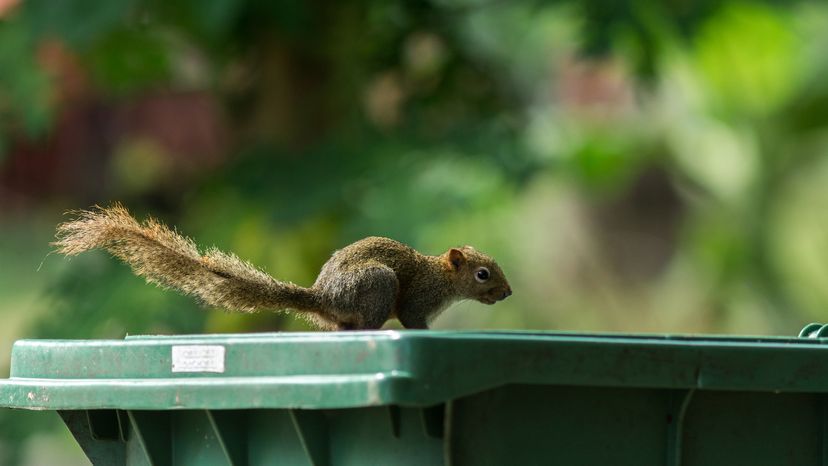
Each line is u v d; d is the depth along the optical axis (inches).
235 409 233.6
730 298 740.7
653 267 852.6
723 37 667.4
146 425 249.9
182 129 609.0
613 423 234.1
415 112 563.2
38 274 655.1
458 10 561.9
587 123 674.2
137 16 539.8
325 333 219.6
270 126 548.1
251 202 522.0
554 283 845.8
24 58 497.0
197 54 577.0
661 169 856.9
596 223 863.1
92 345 243.8
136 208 587.2
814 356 235.0
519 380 213.5
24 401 249.3
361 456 229.0
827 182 729.6
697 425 241.0
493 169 522.9
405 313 325.4
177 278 293.3
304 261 521.0
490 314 709.9
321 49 547.5
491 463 223.3
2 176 639.1
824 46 699.4
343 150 526.0
